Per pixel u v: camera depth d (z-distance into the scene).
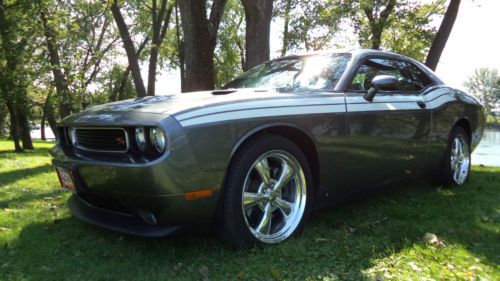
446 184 4.30
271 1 7.30
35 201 4.17
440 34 10.02
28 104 15.47
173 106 2.35
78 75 17.00
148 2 21.91
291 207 2.75
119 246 2.68
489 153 13.13
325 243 2.65
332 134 2.84
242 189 2.41
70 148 2.79
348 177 3.01
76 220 3.31
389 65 3.68
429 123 3.73
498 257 2.42
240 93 2.75
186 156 2.17
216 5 6.62
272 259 2.37
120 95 27.72
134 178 2.16
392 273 2.20
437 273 2.19
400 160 3.43
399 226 3.02
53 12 14.64
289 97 2.72
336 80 3.14
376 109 3.16
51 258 2.52
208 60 6.57
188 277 2.20
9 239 2.88
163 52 24.75
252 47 7.20
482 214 3.34
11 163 8.28
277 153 2.60
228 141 2.33
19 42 12.91
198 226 2.35
